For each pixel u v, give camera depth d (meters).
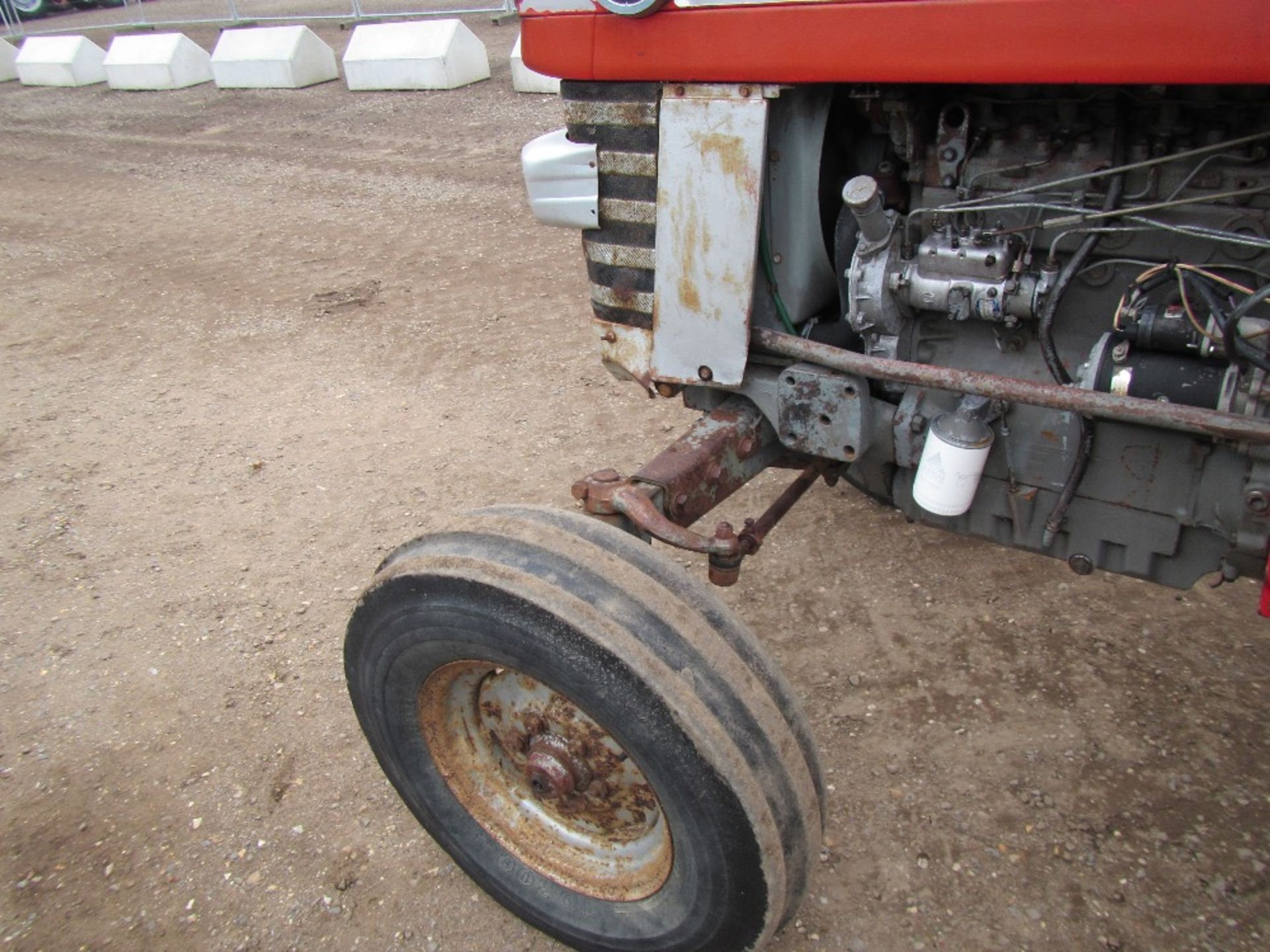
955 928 2.28
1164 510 2.10
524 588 1.75
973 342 2.27
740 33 1.93
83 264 6.95
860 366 2.10
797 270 2.25
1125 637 3.00
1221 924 2.24
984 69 1.73
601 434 4.26
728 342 2.24
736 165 2.06
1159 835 2.44
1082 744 2.68
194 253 6.97
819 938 2.28
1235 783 2.54
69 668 3.24
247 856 2.59
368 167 8.35
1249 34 1.51
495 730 2.18
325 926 2.41
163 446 4.50
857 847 2.47
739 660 1.81
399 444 4.34
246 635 3.32
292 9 15.12
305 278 6.29
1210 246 1.92
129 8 17.70
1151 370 1.91
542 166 2.34
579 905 2.14
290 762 2.84
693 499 2.23
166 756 2.89
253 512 3.97
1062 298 2.07
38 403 5.00
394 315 5.61
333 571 3.58
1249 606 3.06
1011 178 2.06
